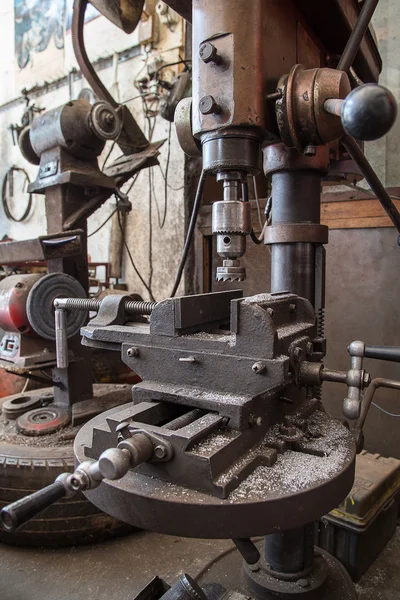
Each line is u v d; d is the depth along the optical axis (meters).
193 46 0.81
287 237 1.05
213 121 0.77
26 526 1.33
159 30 2.77
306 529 1.03
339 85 0.73
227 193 0.81
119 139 1.86
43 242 1.56
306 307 0.94
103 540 1.39
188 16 1.06
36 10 3.55
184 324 0.80
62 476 0.62
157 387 0.80
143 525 0.65
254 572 1.07
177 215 2.70
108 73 3.10
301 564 1.04
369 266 1.86
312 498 0.65
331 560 1.18
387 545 1.41
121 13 1.40
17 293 1.57
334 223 1.92
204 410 0.80
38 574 1.26
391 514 1.41
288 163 1.02
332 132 0.77
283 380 0.70
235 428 0.71
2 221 4.09
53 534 1.34
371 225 1.83
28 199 3.83
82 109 1.71
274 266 1.11
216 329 0.93
